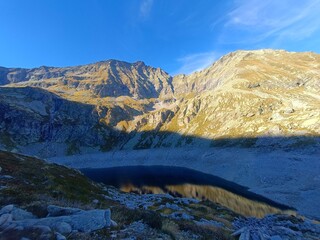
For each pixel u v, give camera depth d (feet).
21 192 66.74
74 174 161.58
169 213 115.03
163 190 392.88
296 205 269.85
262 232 82.02
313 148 451.94
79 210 48.67
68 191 99.55
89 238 38.86
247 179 407.85
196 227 61.11
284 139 541.75
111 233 42.78
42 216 48.14
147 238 44.19
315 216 234.58
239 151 577.43
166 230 51.24
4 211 45.65
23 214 46.37
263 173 405.80
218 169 522.47
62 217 43.21
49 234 36.01
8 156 139.03
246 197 318.86
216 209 154.71
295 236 97.66
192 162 653.30
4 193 62.54
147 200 169.78
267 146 544.62
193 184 426.10
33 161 149.79
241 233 74.18
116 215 55.26
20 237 35.01
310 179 334.24
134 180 507.30
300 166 388.78
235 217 136.77
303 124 577.84
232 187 382.01
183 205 153.58
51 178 114.93
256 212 252.01
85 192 110.83
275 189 334.24
